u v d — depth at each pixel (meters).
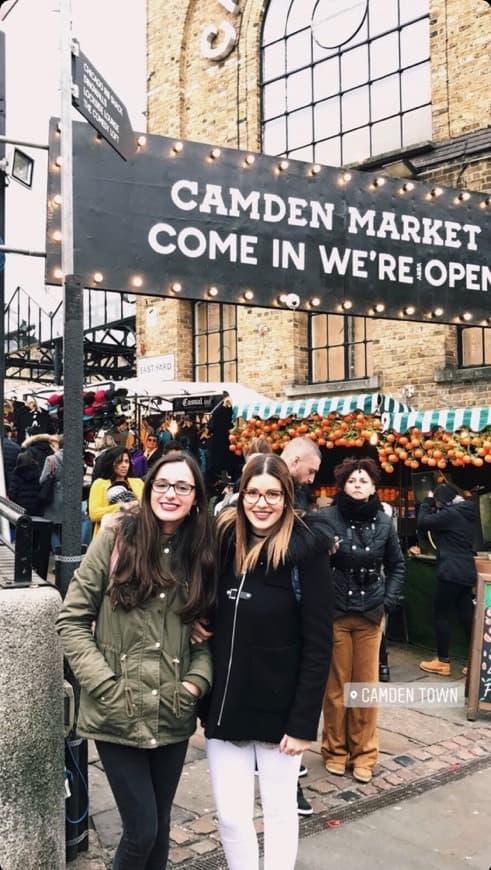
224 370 12.96
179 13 13.24
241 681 2.65
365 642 4.26
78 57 3.15
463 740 4.80
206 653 2.71
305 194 4.75
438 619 6.12
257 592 2.68
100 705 2.53
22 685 2.80
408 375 10.34
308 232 4.75
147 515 2.62
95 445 10.13
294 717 2.63
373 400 7.32
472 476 7.70
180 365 13.23
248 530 2.79
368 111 11.32
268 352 11.97
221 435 9.33
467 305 5.39
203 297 4.38
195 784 4.12
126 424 10.39
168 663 2.59
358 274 4.95
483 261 5.46
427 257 5.22
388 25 11.09
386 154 10.62
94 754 4.54
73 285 3.33
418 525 6.21
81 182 4.00
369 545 4.26
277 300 4.64
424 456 6.84
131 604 2.55
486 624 5.20
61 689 2.96
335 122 11.71
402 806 3.88
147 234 4.19
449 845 3.49
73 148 3.97
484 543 6.96
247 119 12.50
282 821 2.72
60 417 10.32
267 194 4.60
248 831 2.68
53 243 3.91
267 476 2.70
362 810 3.83
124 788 2.52
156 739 2.55
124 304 15.73
